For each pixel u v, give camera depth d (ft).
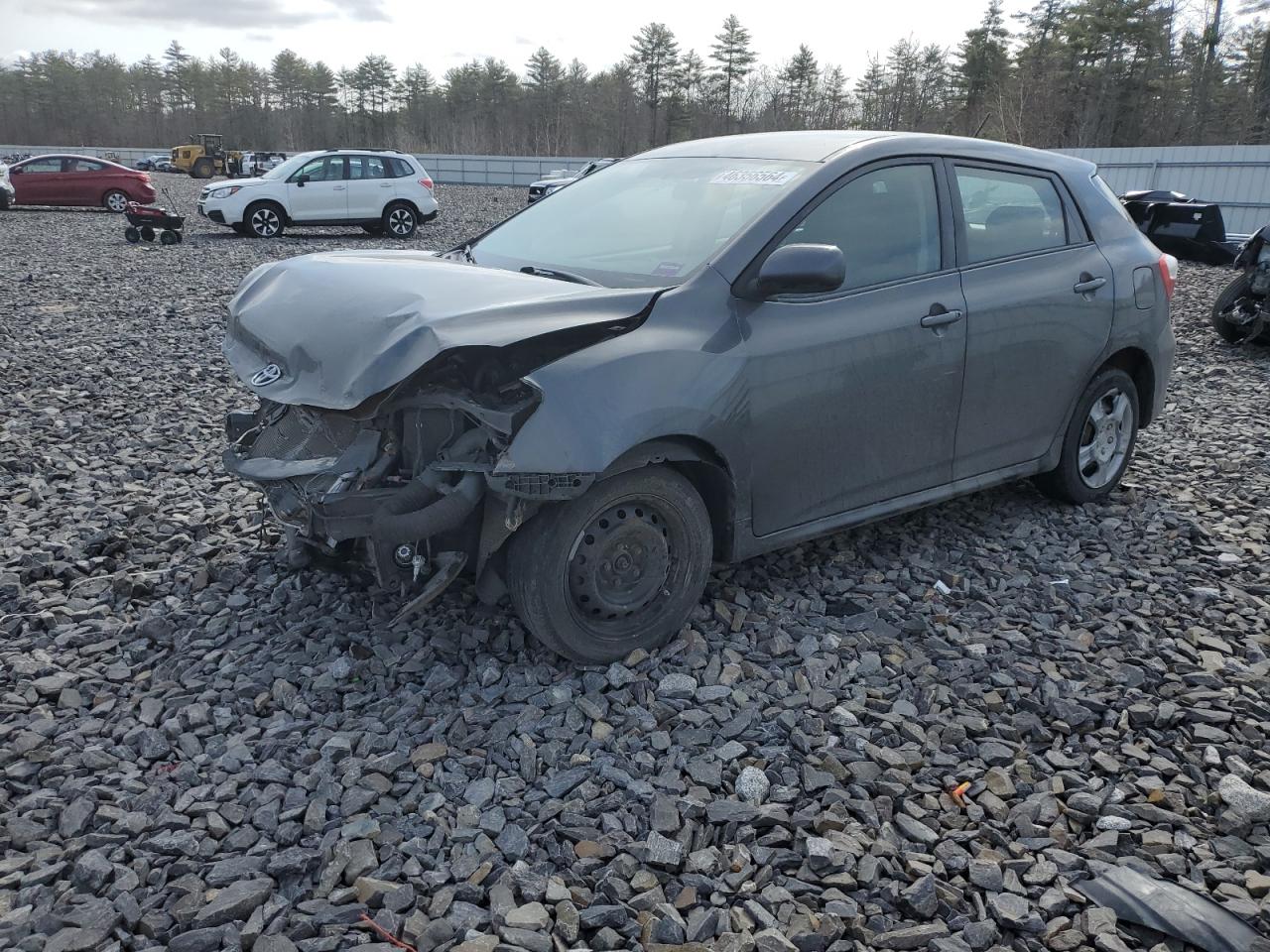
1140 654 12.08
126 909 7.57
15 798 9.09
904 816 8.95
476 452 10.18
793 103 245.86
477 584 11.12
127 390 24.45
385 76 338.75
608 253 12.78
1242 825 8.96
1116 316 15.78
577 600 10.99
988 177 14.57
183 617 12.36
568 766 9.61
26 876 7.92
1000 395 14.38
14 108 367.25
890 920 7.82
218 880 7.91
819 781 9.42
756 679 11.20
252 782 9.20
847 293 12.50
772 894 7.98
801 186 12.32
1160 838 8.78
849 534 15.40
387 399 9.82
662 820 8.78
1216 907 7.95
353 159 68.64
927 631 12.41
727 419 11.19
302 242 64.90
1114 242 16.08
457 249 15.01
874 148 13.20
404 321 10.21
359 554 11.09
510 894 7.90
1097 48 184.24
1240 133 169.37
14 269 47.06
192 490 17.12
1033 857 8.55
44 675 11.01
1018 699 10.98
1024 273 14.49
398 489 10.20
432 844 8.47
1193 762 9.98
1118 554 15.02
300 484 10.82
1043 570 14.37
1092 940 7.68
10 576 13.21
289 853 8.20
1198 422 23.06
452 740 9.98
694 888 8.05
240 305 12.84
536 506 10.30
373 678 11.02
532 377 10.03
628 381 10.41
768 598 13.09
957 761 9.91
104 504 16.31
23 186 85.10
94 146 355.15
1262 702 11.04
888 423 12.99
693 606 11.89
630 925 7.59
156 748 9.69
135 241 61.31
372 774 9.30
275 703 10.61
